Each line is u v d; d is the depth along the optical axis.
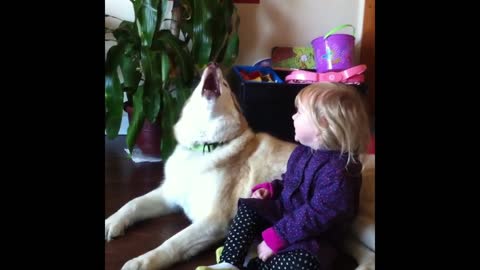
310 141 1.22
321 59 2.44
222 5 2.31
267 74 2.47
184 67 2.08
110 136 2.03
